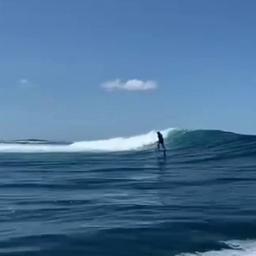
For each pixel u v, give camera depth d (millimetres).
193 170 39188
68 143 98875
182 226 16578
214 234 15508
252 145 62844
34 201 22484
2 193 25438
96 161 52438
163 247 14047
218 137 69312
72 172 37969
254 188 26891
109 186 28250
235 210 19609
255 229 16141
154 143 77375
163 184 29047
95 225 16891
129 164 47031
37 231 16047
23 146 89750
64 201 22406
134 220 17734
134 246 14156
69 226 16797
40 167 43969
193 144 70625
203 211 19453
